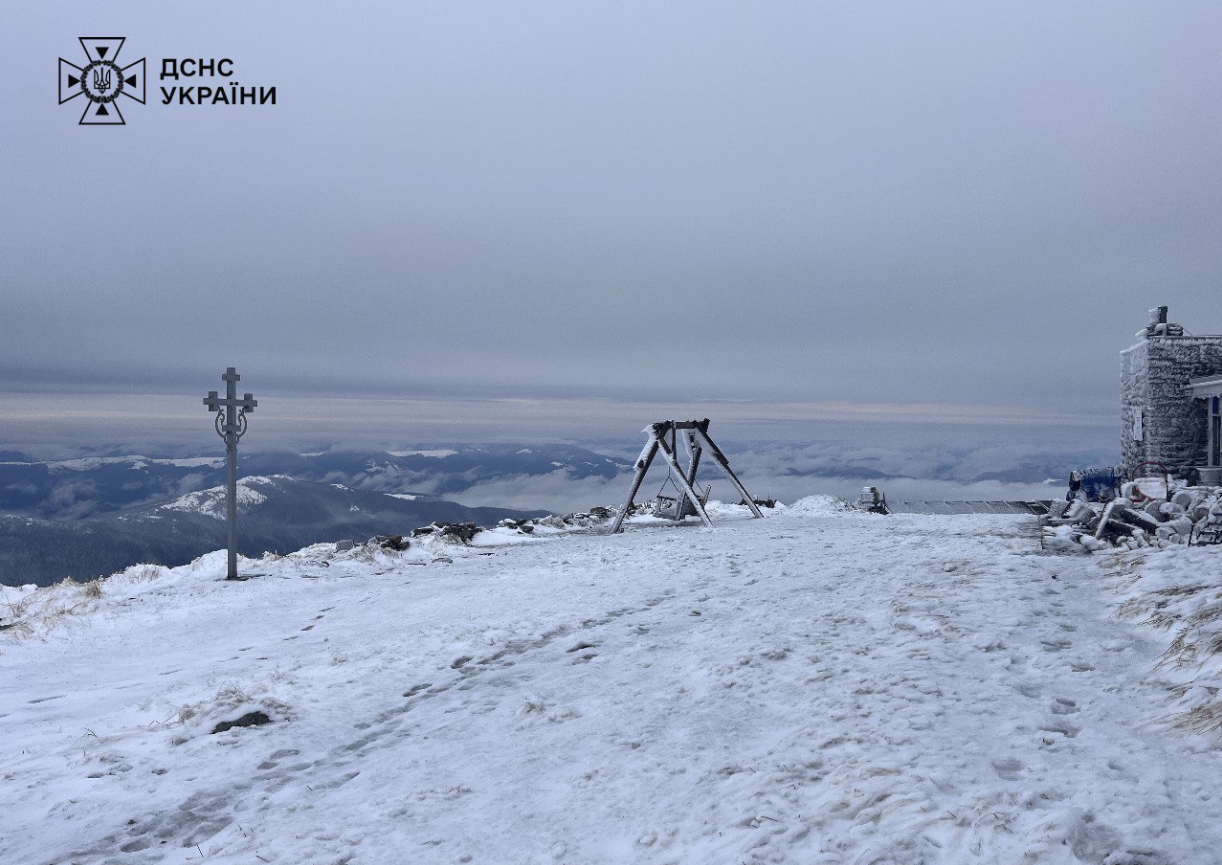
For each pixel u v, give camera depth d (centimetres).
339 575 1691
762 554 1546
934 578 1033
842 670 638
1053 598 855
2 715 785
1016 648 654
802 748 484
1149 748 422
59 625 1264
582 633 945
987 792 378
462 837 429
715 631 858
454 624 1056
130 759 610
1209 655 542
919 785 394
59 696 860
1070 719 488
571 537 2277
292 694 754
